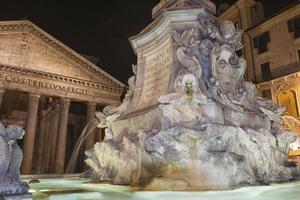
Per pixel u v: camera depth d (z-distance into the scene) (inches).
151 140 273.0
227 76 348.8
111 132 381.1
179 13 350.3
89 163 396.5
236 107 328.5
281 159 336.8
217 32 365.7
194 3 390.3
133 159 301.6
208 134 271.4
